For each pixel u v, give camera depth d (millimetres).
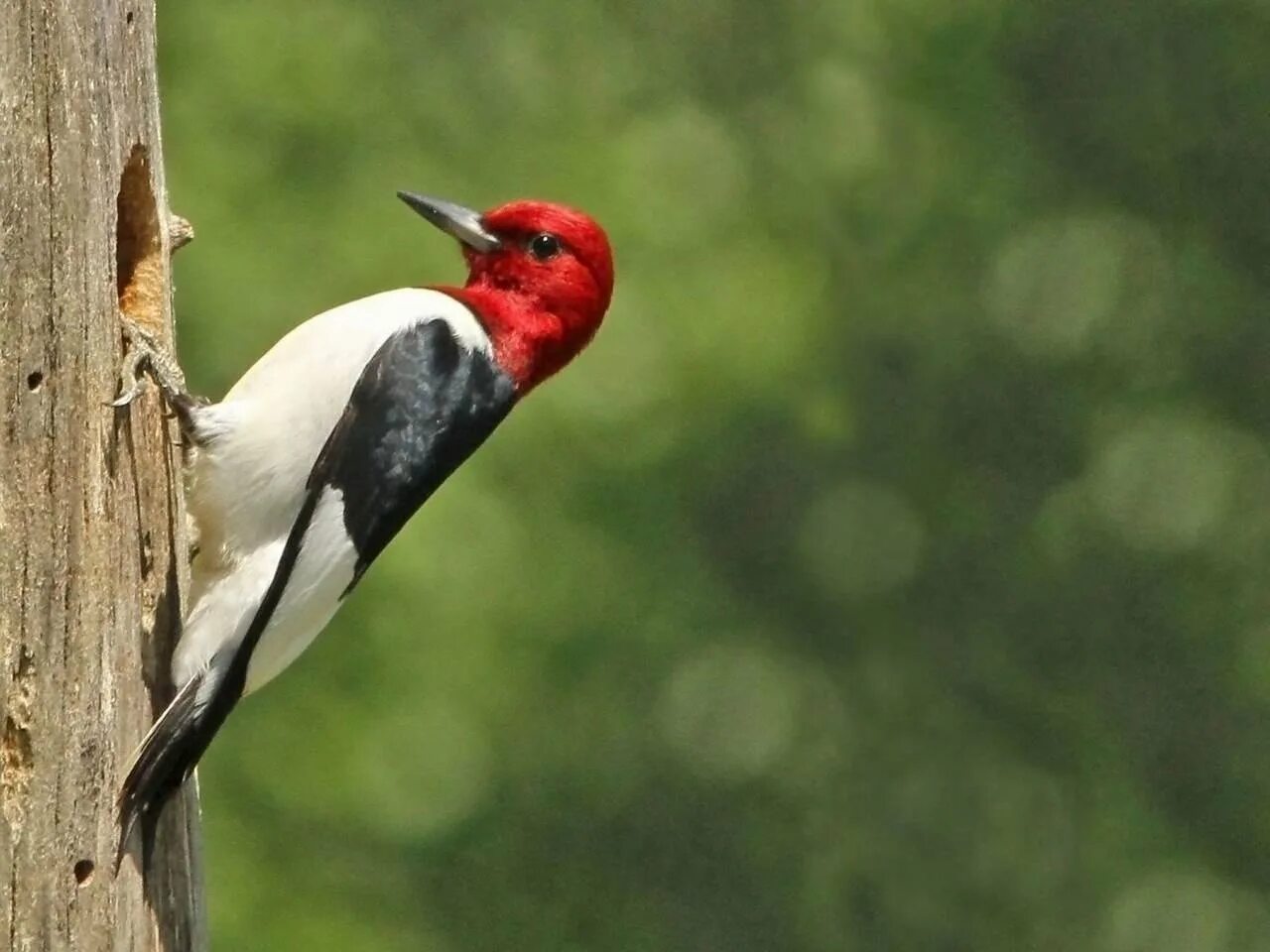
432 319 8102
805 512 17938
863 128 19297
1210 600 17891
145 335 7230
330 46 17469
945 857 17516
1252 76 18812
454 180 17672
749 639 17469
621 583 17266
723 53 19406
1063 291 18531
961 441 18312
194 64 17156
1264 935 17016
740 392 17969
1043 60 19203
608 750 16938
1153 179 18859
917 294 18703
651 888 16859
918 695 17812
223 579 7332
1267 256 18625
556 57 18719
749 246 18500
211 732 6965
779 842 17141
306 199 16938
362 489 7531
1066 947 17234
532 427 17406
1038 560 18031
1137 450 18078
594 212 18141
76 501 6871
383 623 16281
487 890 16297
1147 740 17703
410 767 16109
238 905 15367
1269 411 18266
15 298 6793
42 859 6754
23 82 6844
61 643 6812
